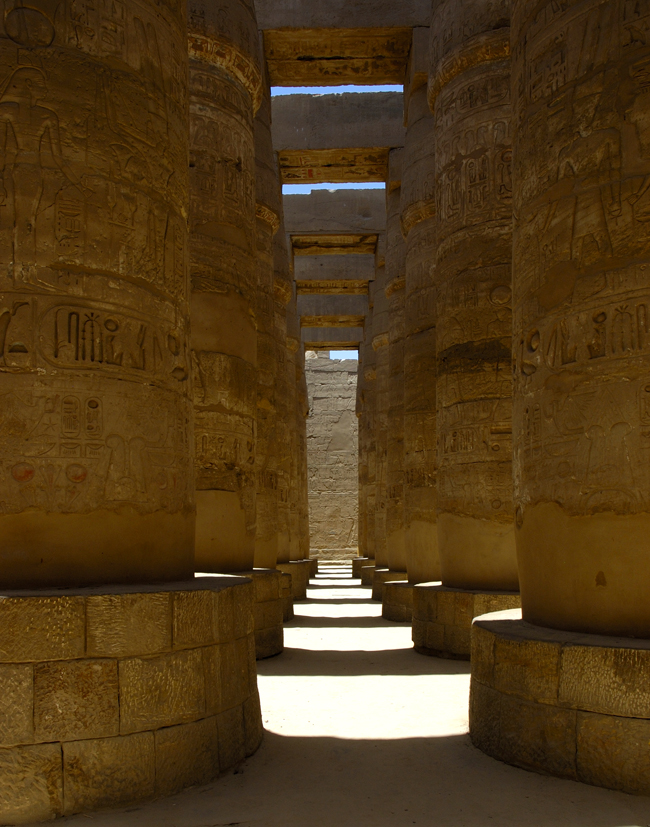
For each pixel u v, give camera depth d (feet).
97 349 14.05
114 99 14.94
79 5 14.79
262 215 39.50
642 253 14.30
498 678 15.15
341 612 45.32
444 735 17.10
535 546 15.93
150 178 15.46
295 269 77.15
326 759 15.34
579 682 13.60
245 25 29.68
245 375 28.78
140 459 14.51
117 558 14.07
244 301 29.04
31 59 14.20
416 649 29.48
